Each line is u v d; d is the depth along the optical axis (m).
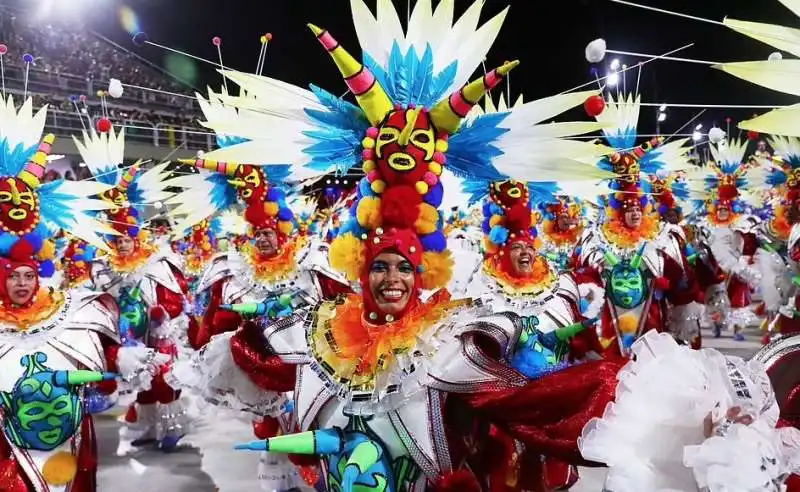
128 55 11.24
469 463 1.98
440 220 1.97
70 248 5.00
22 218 2.74
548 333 3.18
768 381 1.61
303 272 4.20
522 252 3.35
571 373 1.79
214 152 1.93
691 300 5.20
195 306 5.71
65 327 2.79
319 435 1.83
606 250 4.90
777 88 1.26
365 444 1.80
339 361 1.92
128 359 2.98
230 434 5.42
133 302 5.03
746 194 8.12
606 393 1.69
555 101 1.82
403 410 1.83
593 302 4.39
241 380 2.62
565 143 1.84
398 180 1.89
